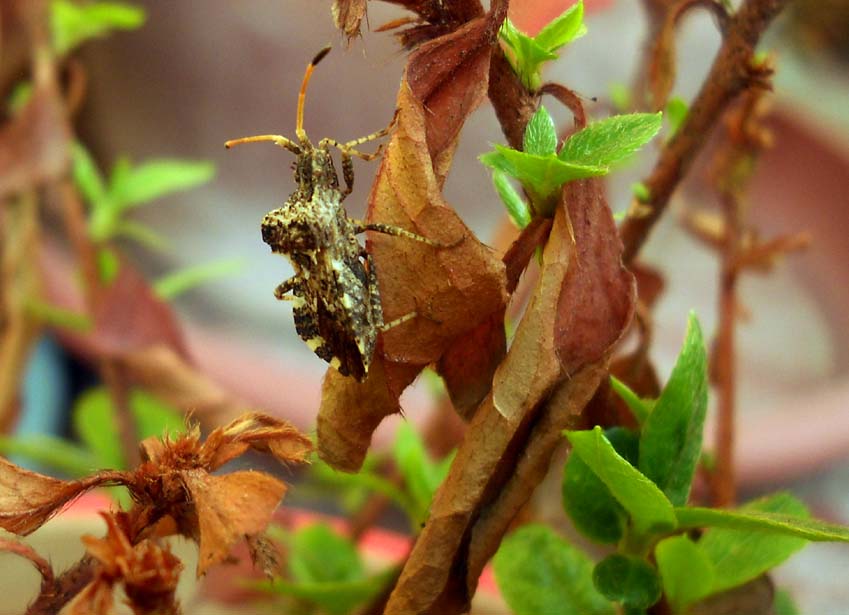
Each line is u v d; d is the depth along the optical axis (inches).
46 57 5.6
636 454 3.9
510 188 3.9
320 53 4.5
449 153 3.6
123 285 5.7
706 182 5.9
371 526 5.8
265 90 11.7
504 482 3.7
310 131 11.6
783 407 9.6
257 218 12.5
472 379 3.7
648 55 4.8
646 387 4.3
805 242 4.7
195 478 3.5
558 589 4.3
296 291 4.6
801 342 10.9
